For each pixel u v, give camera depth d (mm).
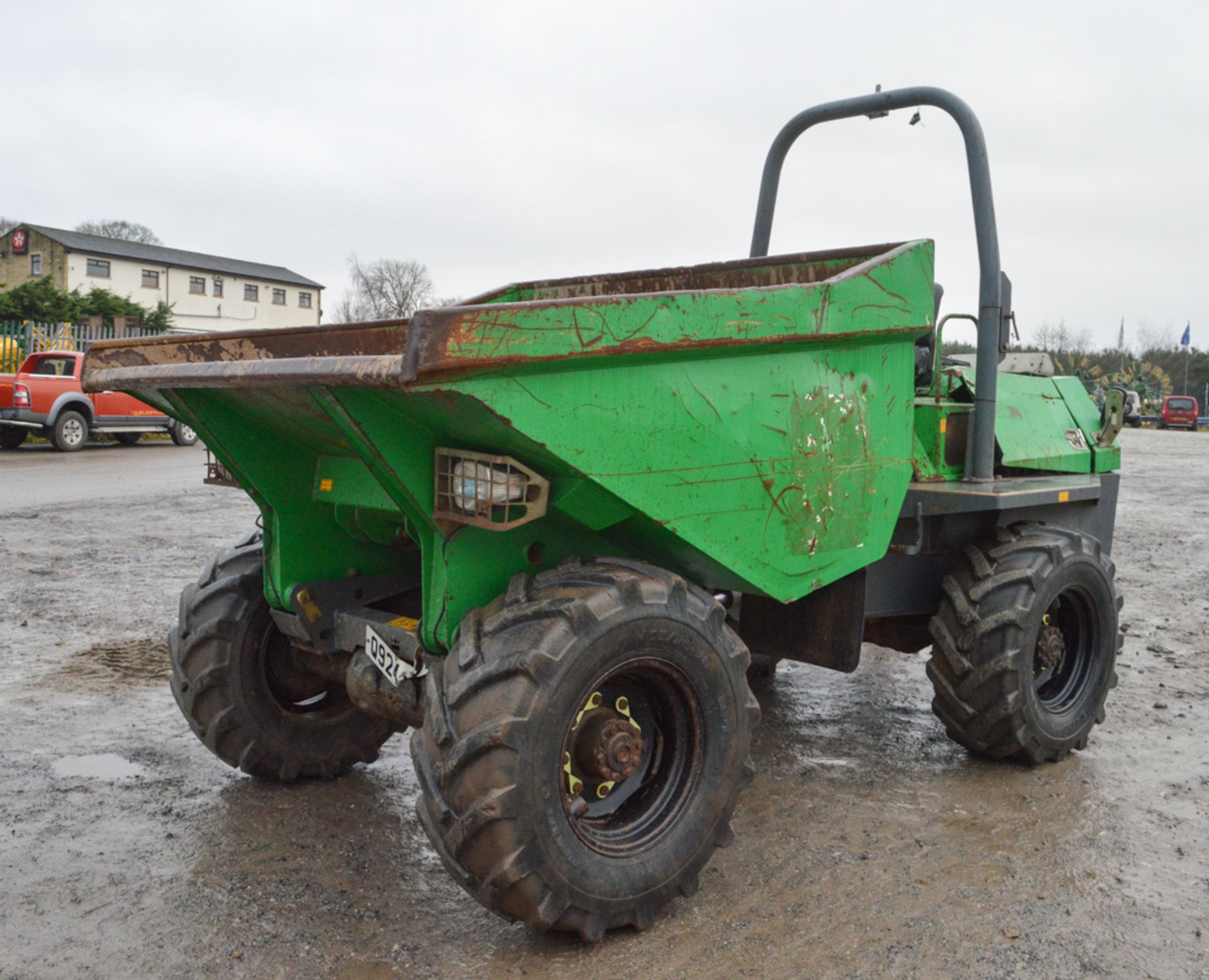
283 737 3566
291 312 61062
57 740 4090
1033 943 2662
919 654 5840
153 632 5809
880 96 4219
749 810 3543
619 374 2422
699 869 2768
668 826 2707
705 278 4020
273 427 3064
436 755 2443
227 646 3432
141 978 2447
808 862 3129
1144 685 5211
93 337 27891
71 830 3266
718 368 2658
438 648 2705
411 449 2510
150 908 2779
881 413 3199
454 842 2381
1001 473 4402
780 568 2875
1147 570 8688
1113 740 4352
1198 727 4543
